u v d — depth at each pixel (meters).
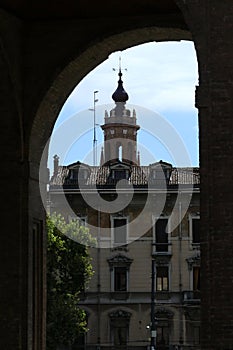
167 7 41.00
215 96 32.34
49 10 41.53
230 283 31.72
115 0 40.75
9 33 41.47
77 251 88.12
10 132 42.06
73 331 86.94
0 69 41.66
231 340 31.50
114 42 42.31
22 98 42.19
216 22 32.66
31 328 41.91
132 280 112.56
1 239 41.94
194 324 110.94
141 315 111.94
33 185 42.34
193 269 111.94
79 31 42.03
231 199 32.00
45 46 42.25
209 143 32.28
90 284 112.19
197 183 108.62
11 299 41.62
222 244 31.89
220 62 32.47
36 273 42.72
